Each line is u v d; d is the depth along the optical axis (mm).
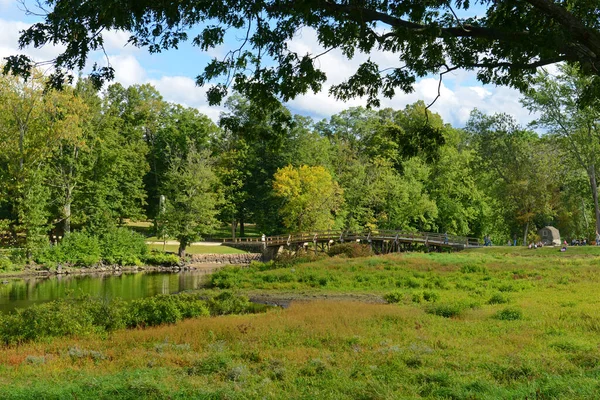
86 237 52188
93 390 9266
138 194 64000
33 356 13117
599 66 8070
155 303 20312
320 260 43031
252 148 68625
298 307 22078
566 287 26781
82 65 9117
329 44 10258
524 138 57312
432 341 14320
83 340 16109
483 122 54219
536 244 50125
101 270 50750
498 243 72750
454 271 35594
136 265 54344
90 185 56031
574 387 8734
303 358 12727
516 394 8602
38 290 35188
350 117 78375
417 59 11344
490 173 58938
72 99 48656
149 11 9531
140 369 11484
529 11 9719
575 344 13047
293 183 60000
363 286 32281
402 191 65062
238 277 37094
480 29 8875
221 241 70125
